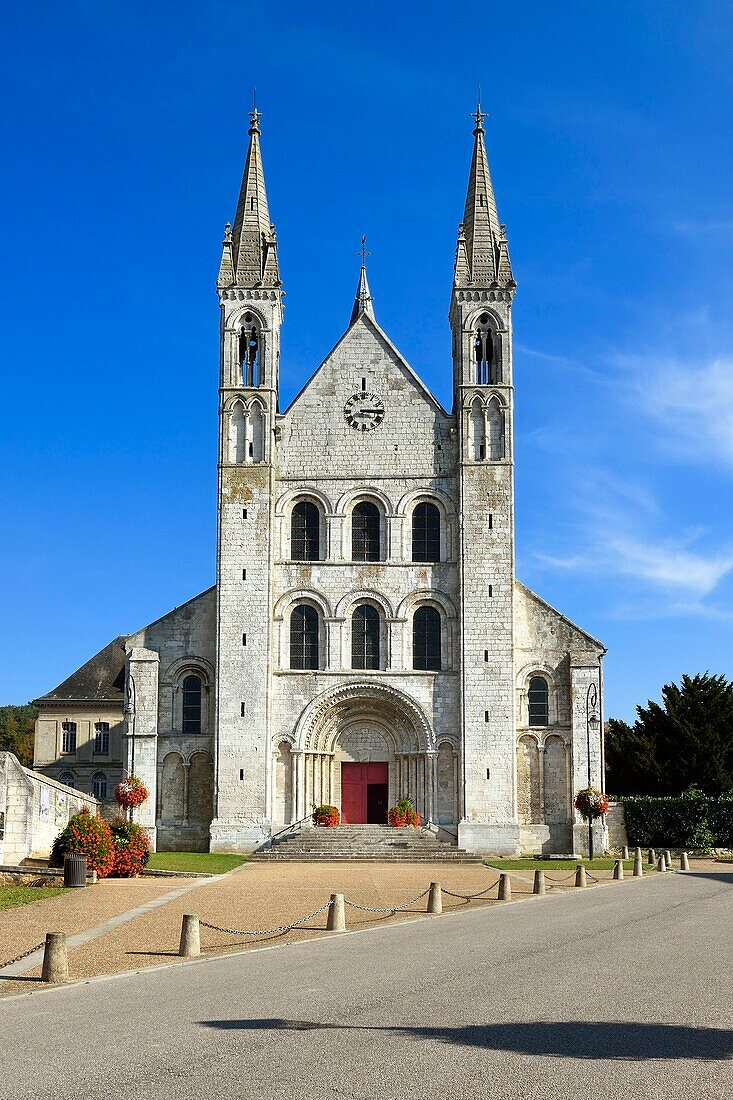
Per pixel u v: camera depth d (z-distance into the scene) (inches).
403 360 2952.8
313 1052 663.8
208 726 2851.9
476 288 2942.9
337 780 2871.6
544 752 2837.1
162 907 1505.9
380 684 2810.0
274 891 1768.0
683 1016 756.0
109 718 4013.3
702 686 3484.3
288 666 2827.3
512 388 2898.6
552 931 1264.8
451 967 989.8
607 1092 572.7
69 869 1763.0
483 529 2834.6
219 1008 805.2
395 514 2883.9
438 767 2792.8
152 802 2797.7
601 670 2847.0
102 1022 761.6
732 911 1476.4
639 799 3026.6
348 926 1353.3
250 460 2869.1
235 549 2834.6
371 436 2920.8
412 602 2851.9
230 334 2925.7
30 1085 598.5
